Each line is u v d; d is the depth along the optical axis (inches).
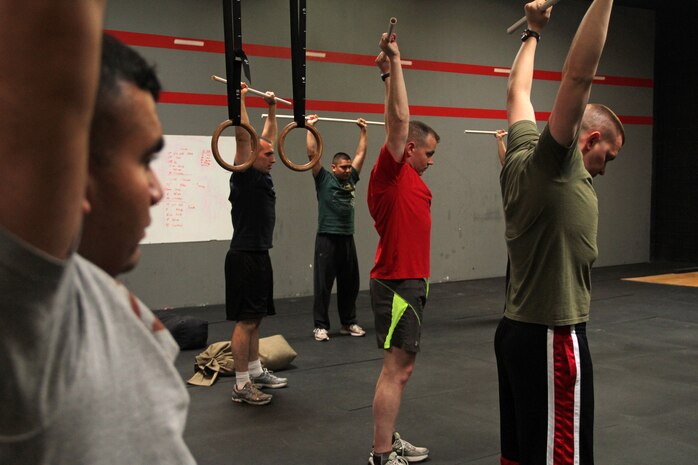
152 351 23.3
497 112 379.2
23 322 17.9
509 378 76.6
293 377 181.0
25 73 16.3
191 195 293.3
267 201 158.7
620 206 434.3
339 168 225.6
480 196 376.5
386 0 343.0
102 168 21.4
